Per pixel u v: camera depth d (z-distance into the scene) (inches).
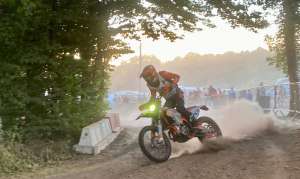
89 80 537.6
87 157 431.8
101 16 524.7
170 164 310.8
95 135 470.9
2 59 455.5
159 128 328.2
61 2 498.0
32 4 423.5
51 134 476.7
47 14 474.0
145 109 337.1
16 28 446.6
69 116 481.4
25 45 468.1
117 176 305.7
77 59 514.6
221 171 271.1
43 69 485.7
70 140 470.0
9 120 447.5
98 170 346.6
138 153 406.3
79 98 517.3
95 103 550.0
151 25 563.8
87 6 506.3
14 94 446.3
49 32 502.0
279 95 669.3
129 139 534.0
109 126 557.9
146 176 285.4
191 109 350.3
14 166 381.1
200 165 294.0
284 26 709.3
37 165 396.2
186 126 341.7
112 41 544.7
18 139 436.8
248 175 255.0
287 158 283.7
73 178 326.6
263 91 740.7
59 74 488.4
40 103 463.5
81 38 522.6
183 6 547.2
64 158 426.0
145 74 333.4
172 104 342.6
